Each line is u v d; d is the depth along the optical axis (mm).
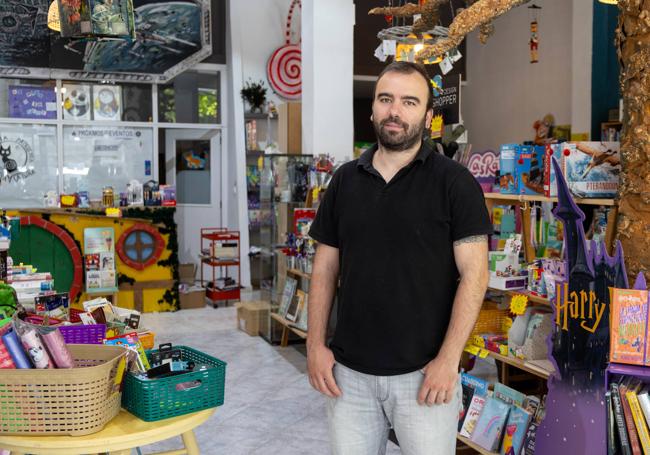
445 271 2107
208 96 9273
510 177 3582
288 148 6977
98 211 7684
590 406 2643
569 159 2963
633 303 2424
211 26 9000
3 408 2148
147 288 7977
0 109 8305
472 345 3631
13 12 8117
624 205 2574
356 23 9781
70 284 7500
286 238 6395
